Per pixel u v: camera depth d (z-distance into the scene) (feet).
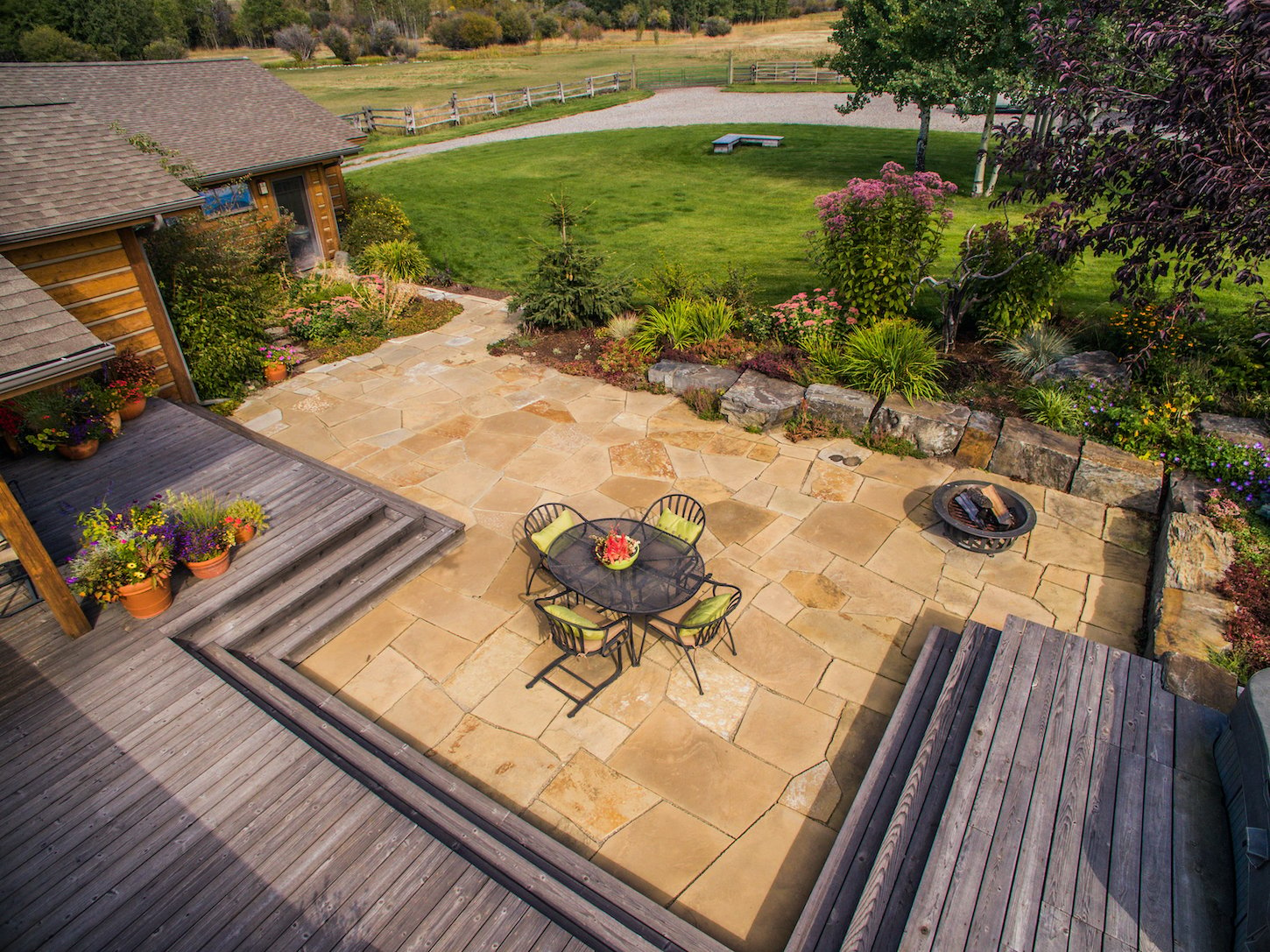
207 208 43.62
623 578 19.57
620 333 37.65
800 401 30.53
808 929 13.17
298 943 12.69
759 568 23.06
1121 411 26.63
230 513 21.71
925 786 14.79
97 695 17.40
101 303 28.89
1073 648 17.15
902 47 54.44
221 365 33.17
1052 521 24.81
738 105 106.01
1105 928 11.76
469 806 15.79
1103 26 23.24
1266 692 13.39
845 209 31.89
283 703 17.70
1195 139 19.34
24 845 14.19
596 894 14.11
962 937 11.71
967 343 33.78
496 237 58.29
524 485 27.35
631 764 17.12
